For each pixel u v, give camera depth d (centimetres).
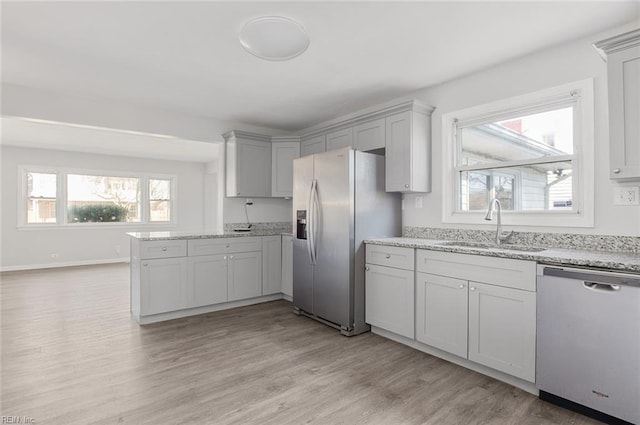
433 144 326
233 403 197
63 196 679
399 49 252
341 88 331
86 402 196
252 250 405
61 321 341
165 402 197
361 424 178
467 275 235
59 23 218
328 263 327
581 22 216
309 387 215
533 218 259
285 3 197
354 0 194
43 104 336
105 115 367
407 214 346
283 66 281
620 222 218
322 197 334
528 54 261
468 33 230
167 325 333
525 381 212
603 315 174
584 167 234
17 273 600
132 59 269
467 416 185
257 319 353
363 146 357
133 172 755
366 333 314
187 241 358
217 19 213
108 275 582
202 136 430
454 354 246
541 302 197
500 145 284
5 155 626
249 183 437
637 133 186
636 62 185
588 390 180
